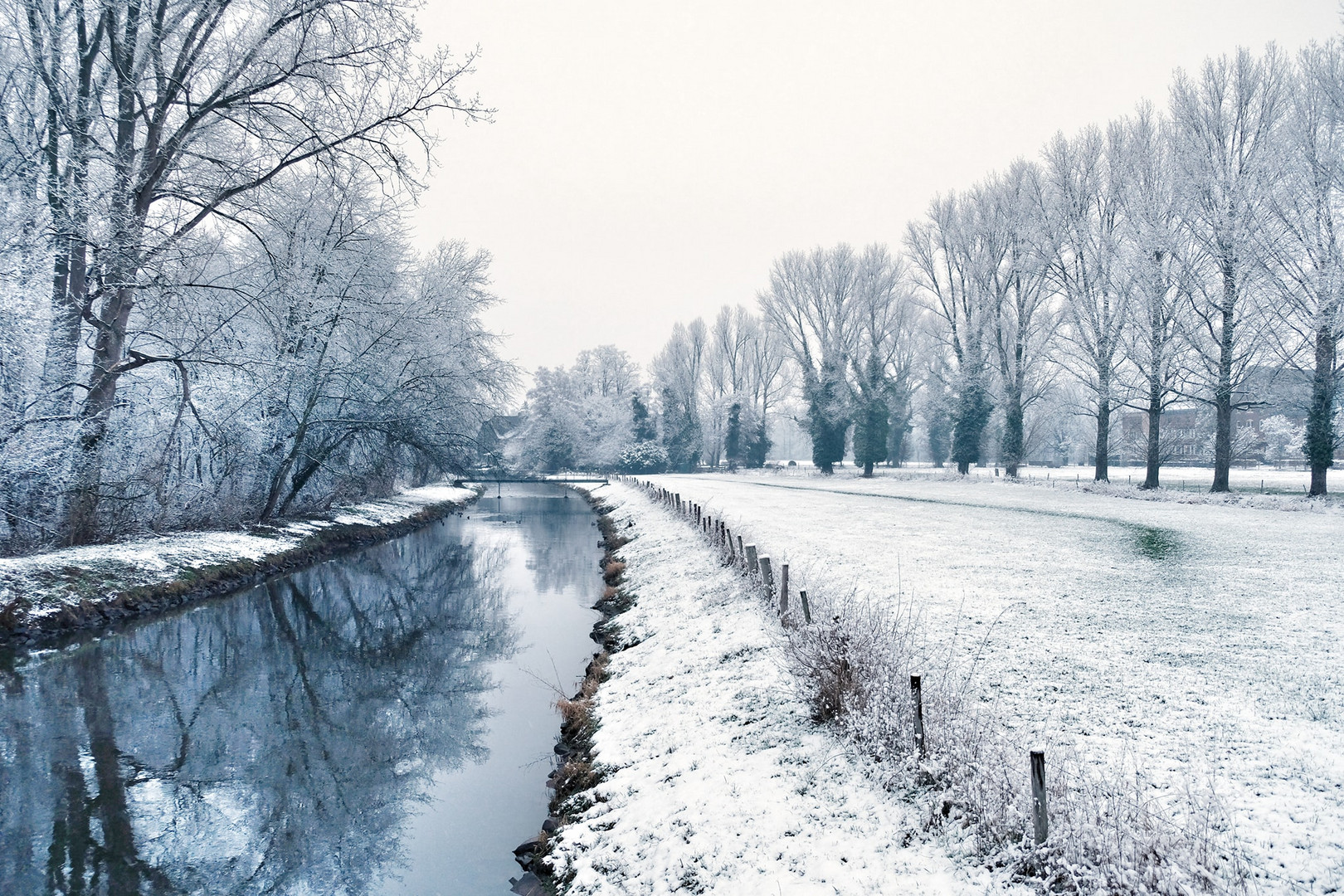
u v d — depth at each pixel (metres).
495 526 38.91
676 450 88.88
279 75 18.47
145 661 13.78
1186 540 19.28
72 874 7.13
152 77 17.53
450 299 29.44
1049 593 12.83
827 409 64.50
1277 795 5.54
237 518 23.56
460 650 15.21
